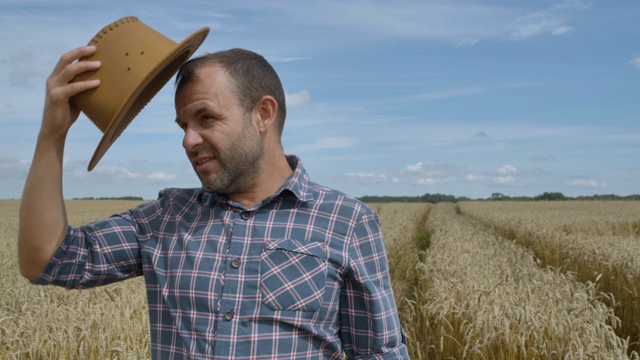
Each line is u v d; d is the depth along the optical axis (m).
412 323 5.67
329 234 1.80
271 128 1.83
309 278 1.73
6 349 3.68
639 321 7.04
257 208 1.80
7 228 19.94
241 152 1.74
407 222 22.80
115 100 1.69
